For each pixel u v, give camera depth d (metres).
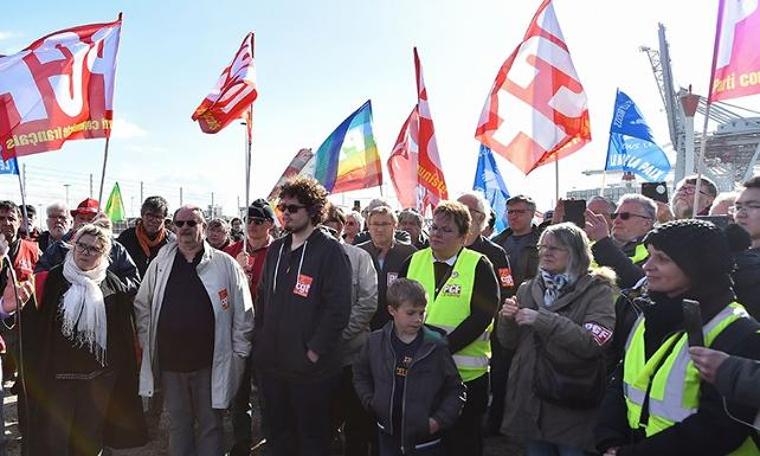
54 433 3.72
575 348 2.78
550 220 5.53
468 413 3.47
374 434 4.03
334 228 5.21
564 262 3.01
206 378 3.89
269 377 3.60
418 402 3.15
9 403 5.93
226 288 3.95
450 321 3.45
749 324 1.87
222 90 4.94
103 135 4.88
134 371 4.00
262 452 4.72
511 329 3.16
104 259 3.90
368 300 4.00
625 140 8.01
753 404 1.67
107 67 4.91
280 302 3.59
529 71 5.00
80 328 3.68
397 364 3.22
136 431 4.00
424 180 6.07
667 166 8.04
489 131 5.16
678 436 1.90
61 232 6.63
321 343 3.45
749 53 3.56
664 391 2.00
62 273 3.83
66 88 4.74
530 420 2.97
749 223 2.88
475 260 3.53
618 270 3.41
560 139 4.78
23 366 3.73
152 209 5.39
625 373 2.23
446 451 3.50
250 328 4.00
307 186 3.63
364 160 7.16
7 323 3.82
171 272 3.93
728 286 1.97
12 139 4.52
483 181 9.27
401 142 7.46
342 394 4.02
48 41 4.77
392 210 4.65
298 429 3.58
